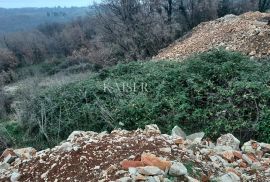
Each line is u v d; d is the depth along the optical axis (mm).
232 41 12109
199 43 13789
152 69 9883
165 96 8078
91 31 29547
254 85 7203
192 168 4352
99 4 19234
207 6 19938
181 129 6934
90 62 21953
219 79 8078
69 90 9711
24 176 4648
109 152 4531
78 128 8406
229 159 5051
